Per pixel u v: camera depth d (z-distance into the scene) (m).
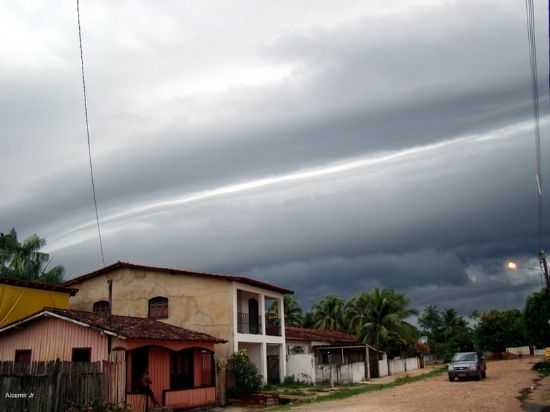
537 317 49.00
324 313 73.94
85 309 34.78
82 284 35.31
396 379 42.72
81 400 18.47
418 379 41.66
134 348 22.20
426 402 22.30
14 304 27.12
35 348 23.41
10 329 23.78
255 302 38.06
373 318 63.16
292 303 76.00
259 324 35.78
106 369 19.70
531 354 76.25
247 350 35.47
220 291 32.12
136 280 34.00
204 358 27.69
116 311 33.94
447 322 97.25
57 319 23.28
